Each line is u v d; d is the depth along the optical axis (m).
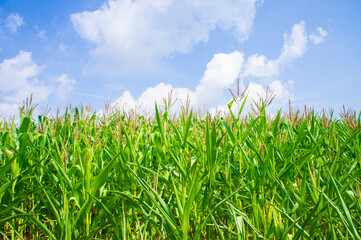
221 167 2.38
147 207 2.02
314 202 1.96
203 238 2.26
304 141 3.51
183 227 1.63
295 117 3.42
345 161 2.73
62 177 2.09
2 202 2.26
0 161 2.60
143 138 3.24
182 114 3.57
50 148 2.82
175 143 2.93
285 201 2.10
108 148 2.90
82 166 2.06
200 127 3.81
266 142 2.63
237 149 2.64
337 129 3.88
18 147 2.64
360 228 1.92
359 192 1.89
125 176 2.38
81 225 2.07
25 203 2.48
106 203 2.04
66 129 3.48
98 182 1.91
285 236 1.68
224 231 2.18
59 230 2.08
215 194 2.32
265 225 1.84
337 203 2.05
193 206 2.05
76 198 1.96
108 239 2.25
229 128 2.60
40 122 3.77
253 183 2.29
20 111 3.17
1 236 2.13
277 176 2.20
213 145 2.04
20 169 2.32
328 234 1.85
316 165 2.71
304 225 1.59
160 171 2.63
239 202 2.30
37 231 2.25
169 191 2.59
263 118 2.77
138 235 2.15
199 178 2.16
